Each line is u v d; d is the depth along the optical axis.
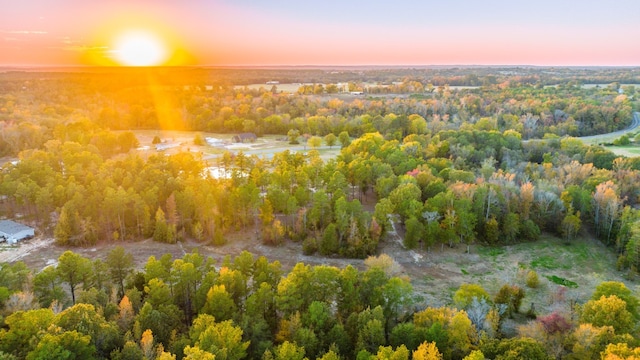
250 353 54.09
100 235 96.56
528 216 97.50
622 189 105.56
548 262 87.25
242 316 57.31
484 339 51.81
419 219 93.00
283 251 91.56
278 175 107.50
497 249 92.50
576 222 93.62
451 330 52.81
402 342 53.56
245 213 99.38
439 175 115.12
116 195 95.44
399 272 78.31
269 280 65.88
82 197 97.94
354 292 62.72
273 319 60.59
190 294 64.44
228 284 62.78
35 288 62.00
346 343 54.94
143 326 53.97
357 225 90.69
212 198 95.94
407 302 67.25
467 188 97.88
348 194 112.81
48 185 104.31
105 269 67.38
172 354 50.19
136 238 97.06
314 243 90.06
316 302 57.34
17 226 98.25
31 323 48.94
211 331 50.06
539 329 55.72
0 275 61.44
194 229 95.81
